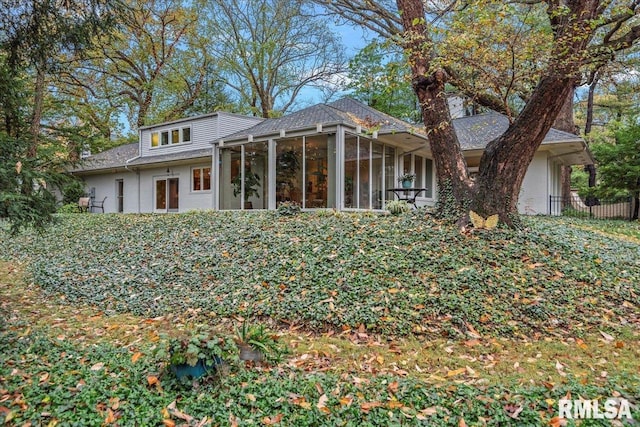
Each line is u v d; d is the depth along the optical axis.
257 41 24.77
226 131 16.23
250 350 3.67
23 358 3.69
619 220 13.44
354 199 11.27
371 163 12.17
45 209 4.84
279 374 3.43
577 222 11.34
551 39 5.89
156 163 16.75
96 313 5.48
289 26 23.75
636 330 4.37
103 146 22.77
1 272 7.99
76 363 3.62
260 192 12.30
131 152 19.95
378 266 5.63
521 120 6.44
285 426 2.68
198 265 6.79
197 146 16.66
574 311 4.71
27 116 5.63
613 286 5.29
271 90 26.34
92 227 11.23
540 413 2.75
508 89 6.41
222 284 5.92
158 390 3.11
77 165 6.34
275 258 6.43
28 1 4.98
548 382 3.26
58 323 5.00
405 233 6.73
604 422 2.62
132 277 6.72
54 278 7.14
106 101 23.80
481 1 5.38
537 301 4.81
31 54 5.43
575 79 6.00
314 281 5.49
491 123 14.87
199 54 24.73
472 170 16.16
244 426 2.67
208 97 26.27
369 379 3.37
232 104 26.12
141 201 18.42
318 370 3.58
